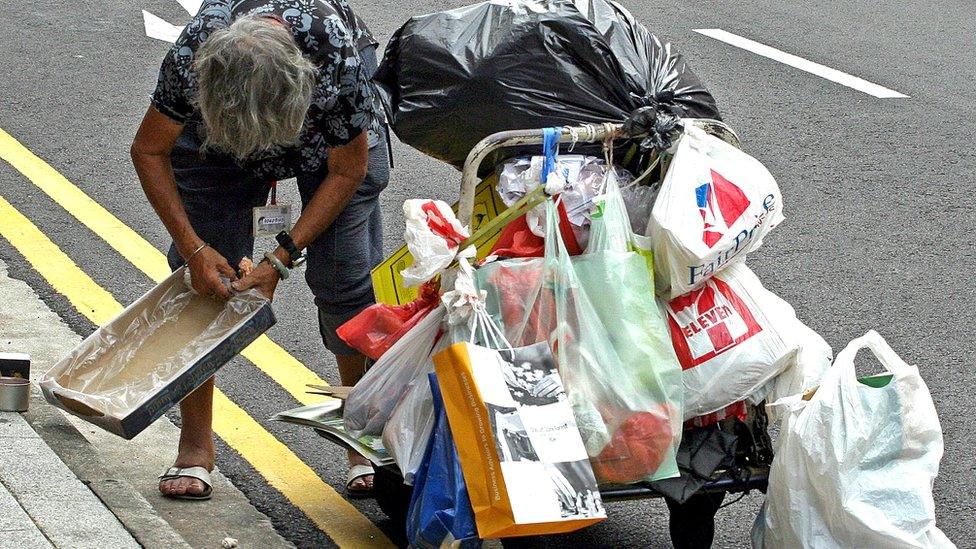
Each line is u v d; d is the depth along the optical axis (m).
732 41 14.16
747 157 4.81
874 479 4.41
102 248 8.32
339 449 6.09
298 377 6.86
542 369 4.35
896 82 12.99
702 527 5.07
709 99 5.14
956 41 14.71
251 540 5.11
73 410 4.98
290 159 4.97
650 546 5.42
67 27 13.17
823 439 4.44
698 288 4.74
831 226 9.44
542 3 5.08
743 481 4.73
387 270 5.35
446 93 4.92
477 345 4.41
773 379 4.81
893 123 11.75
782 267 8.72
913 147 11.16
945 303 8.28
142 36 13.03
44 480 4.93
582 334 4.46
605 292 4.50
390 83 5.28
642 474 4.43
